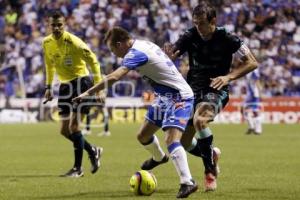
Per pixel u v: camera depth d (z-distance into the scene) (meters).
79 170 23.08
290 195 18.48
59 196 18.08
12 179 22.05
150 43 18.03
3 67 65.81
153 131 19.08
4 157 30.45
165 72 17.89
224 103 19.91
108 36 17.73
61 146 37.03
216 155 19.34
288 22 73.25
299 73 69.06
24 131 50.25
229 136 46.31
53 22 23.06
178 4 73.50
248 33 72.25
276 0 75.56
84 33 70.75
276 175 23.58
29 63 68.06
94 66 23.39
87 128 47.69
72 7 73.38
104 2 73.25
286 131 52.09
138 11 72.56
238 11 73.62
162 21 72.06
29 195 18.27
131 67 17.31
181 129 17.80
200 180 22.05
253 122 48.50
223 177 22.91
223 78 18.47
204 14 18.88
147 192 18.14
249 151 34.34
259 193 18.86
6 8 73.50
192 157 30.67
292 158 30.52
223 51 19.45
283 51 70.81
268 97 63.31
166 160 20.20
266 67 68.50
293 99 62.69
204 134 19.14
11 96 63.97
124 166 26.80
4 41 70.56
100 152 23.67
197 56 19.75
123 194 18.48
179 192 17.48
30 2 73.62
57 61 23.50
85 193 18.69
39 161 28.61
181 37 19.80
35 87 64.62
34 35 70.69
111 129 53.41
